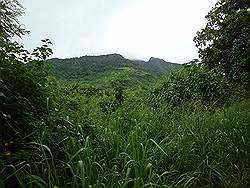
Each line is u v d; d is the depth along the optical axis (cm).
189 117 586
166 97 1075
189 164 448
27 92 399
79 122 464
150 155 423
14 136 365
